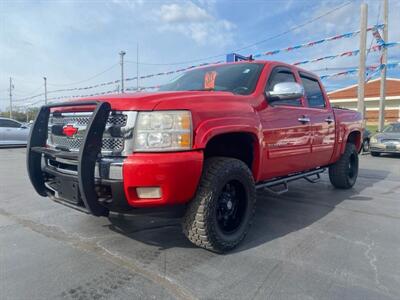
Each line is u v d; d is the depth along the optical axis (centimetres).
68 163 282
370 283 250
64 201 300
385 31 1523
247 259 290
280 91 347
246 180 317
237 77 379
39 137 330
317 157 478
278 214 432
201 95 295
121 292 233
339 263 284
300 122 416
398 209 460
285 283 248
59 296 227
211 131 279
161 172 254
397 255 302
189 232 291
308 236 349
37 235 339
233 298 227
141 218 393
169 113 264
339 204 487
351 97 3484
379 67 1523
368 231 366
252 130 323
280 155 381
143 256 292
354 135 628
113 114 272
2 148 1530
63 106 304
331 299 227
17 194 525
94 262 279
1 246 310
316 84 498
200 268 271
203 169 291
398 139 1247
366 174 802
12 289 234
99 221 384
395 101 3378
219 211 304
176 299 225
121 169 254
